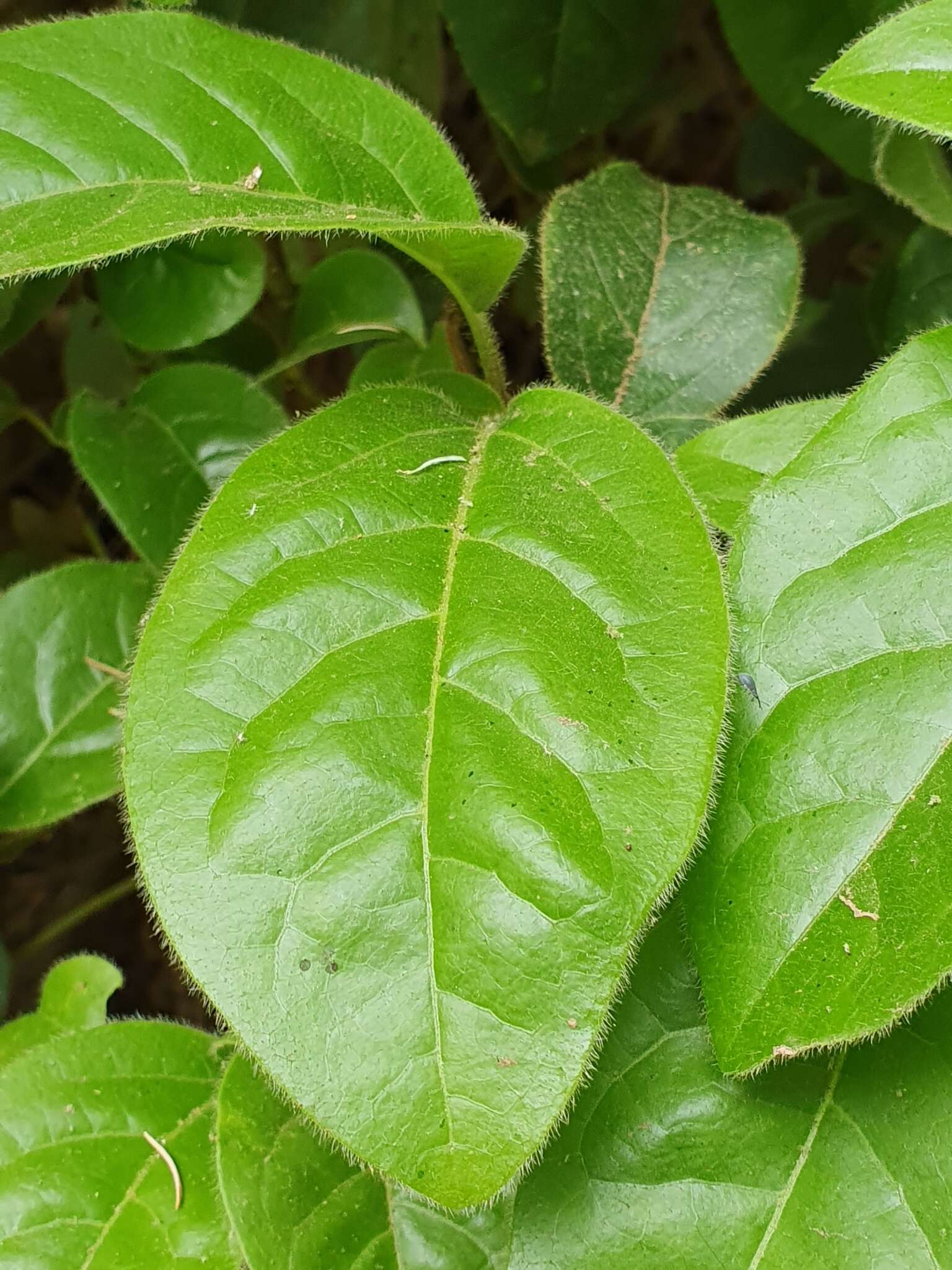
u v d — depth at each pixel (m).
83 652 0.17
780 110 0.20
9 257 0.11
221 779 0.10
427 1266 0.12
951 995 0.12
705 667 0.10
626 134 0.24
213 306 0.16
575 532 0.11
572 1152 0.12
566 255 0.17
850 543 0.11
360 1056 0.09
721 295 0.17
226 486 0.12
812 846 0.10
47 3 0.24
